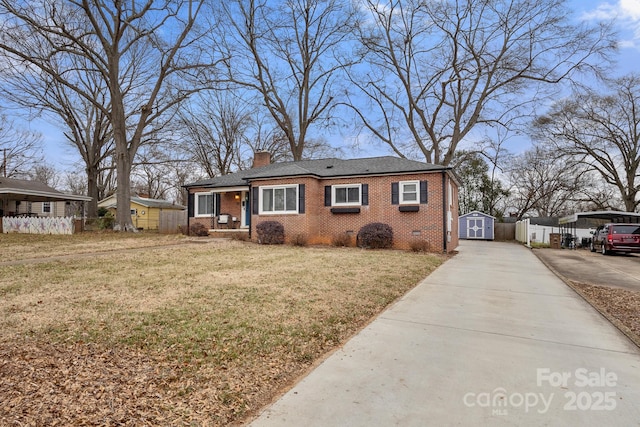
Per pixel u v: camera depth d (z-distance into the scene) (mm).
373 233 14047
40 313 4676
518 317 5031
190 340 3848
